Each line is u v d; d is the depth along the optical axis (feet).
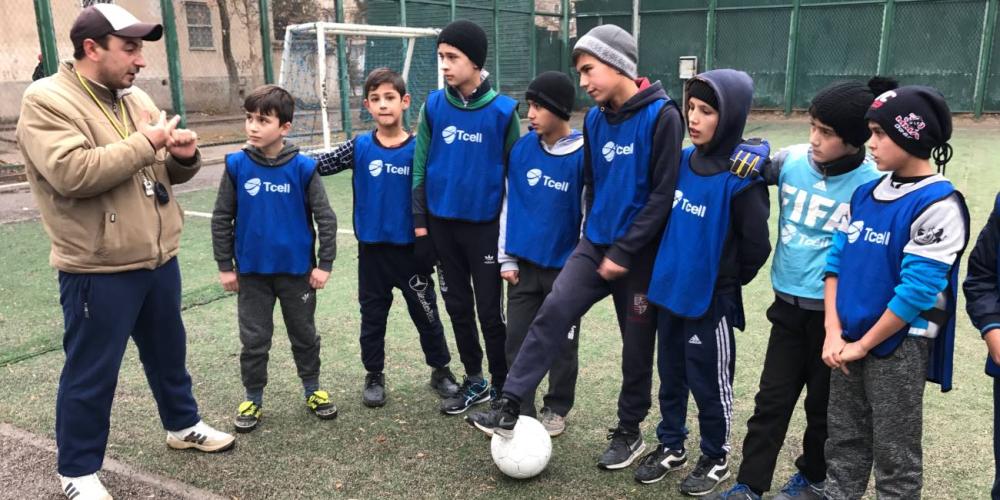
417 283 10.85
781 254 7.82
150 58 54.70
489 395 11.26
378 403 11.02
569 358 9.87
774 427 7.92
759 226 7.81
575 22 66.39
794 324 7.78
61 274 8.04
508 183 9.83
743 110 7.80
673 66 63.46
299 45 39.06
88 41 7.61
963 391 11.35
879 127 6.48
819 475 8.13
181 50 56.90
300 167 10.08
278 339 13.92
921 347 6.61
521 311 9.90
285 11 61.11
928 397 11.15
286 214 10.02
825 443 7.51
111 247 7.84
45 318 14.90
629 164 8.39
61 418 8.17
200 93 58.90
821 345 7.69
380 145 10.56
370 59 46.65
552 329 8.77
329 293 16.76
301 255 10.18
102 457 8.48
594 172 8.86
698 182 8.07
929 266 6.25
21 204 27.04
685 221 8.12
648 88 8.43
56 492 8.63
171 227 8.64
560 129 9.37
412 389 11.71
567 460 9.46
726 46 61.21
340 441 9.96
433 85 50.72
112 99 8.05
